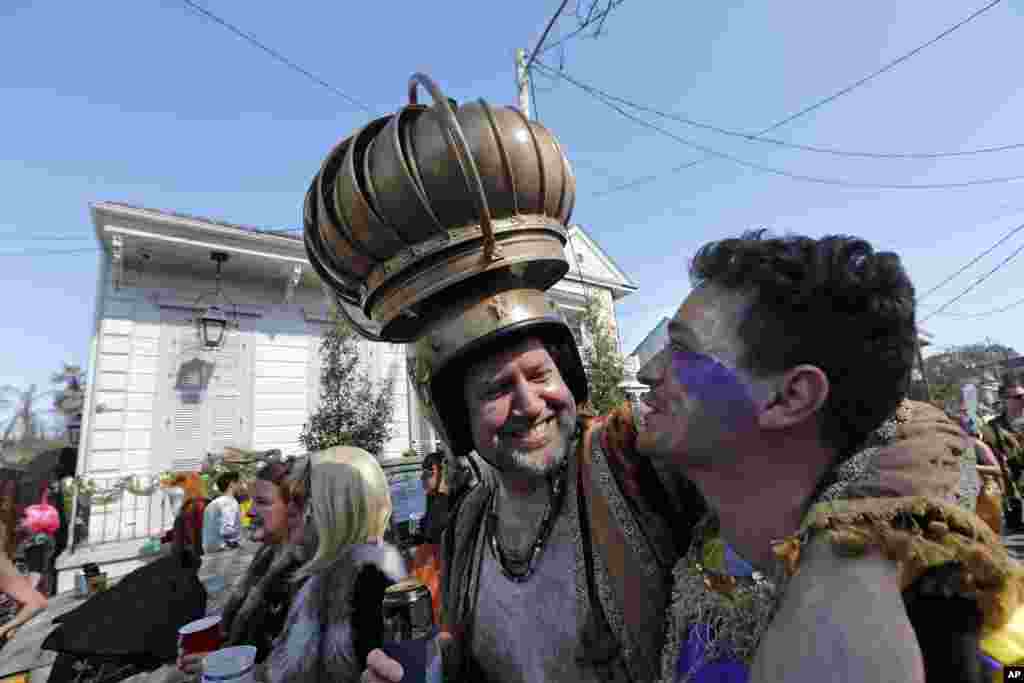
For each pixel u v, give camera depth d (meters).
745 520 0.55
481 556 1.16
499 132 0.93
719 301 0.54
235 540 5.40
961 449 0.49
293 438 7.61
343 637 1.37
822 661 0.34
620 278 12.26
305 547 1.69
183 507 4.05
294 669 1.39
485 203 0.88
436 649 0.89
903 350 0.48
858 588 0.37
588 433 1.04
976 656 0.40
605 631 0.88
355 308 1.21
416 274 0.94
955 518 0.41
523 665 1.00
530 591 1.00
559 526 1.00
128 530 6.18
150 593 2.14
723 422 0.52
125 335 6.70
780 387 0.49
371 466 1.60
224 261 7.18
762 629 0.57
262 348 7.62
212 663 1.32
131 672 1.99
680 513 0.88
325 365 7.19
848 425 0.49
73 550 5.70
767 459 0.52
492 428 0.97
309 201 1.08
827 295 0.48
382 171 0.90
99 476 6.21
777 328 0.50
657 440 0.60
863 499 0.42
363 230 0.93
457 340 0.95
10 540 2.56
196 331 7.18
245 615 1.69
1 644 2.20
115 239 6.36
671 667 0.72
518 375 0.96
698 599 0.70
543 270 1.02
